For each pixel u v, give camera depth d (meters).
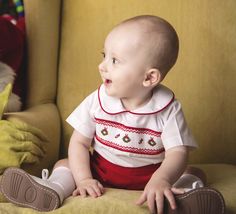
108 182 1.25
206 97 1.59
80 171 1.21
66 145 1.66
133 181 1.23
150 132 1.20
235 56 1.58
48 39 1.68
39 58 1.67
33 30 1.68
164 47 1.17
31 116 1.46
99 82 1.66
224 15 1.59
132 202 1.08
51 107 1.64
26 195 1.09
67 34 1.71
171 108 1.20
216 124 1.59
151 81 1.18
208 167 1.47
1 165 1.20
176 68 1.61
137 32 1.15
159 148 1.21
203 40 1.60
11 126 1.29
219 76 1.59
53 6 1.70
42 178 1.24
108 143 1.23
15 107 1.56
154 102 1.20
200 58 1.60
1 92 1.49
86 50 1.67
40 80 1.67
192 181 1.21
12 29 1.63
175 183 1.20
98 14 1.67
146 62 1.16
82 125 1.26
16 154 1.23
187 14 1.61
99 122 1.23
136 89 1.18
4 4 1.77
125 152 1.20
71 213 1.06
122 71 1.16
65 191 1.15
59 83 1.71
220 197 1.02
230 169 1.45
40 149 1.37
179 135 1.18
